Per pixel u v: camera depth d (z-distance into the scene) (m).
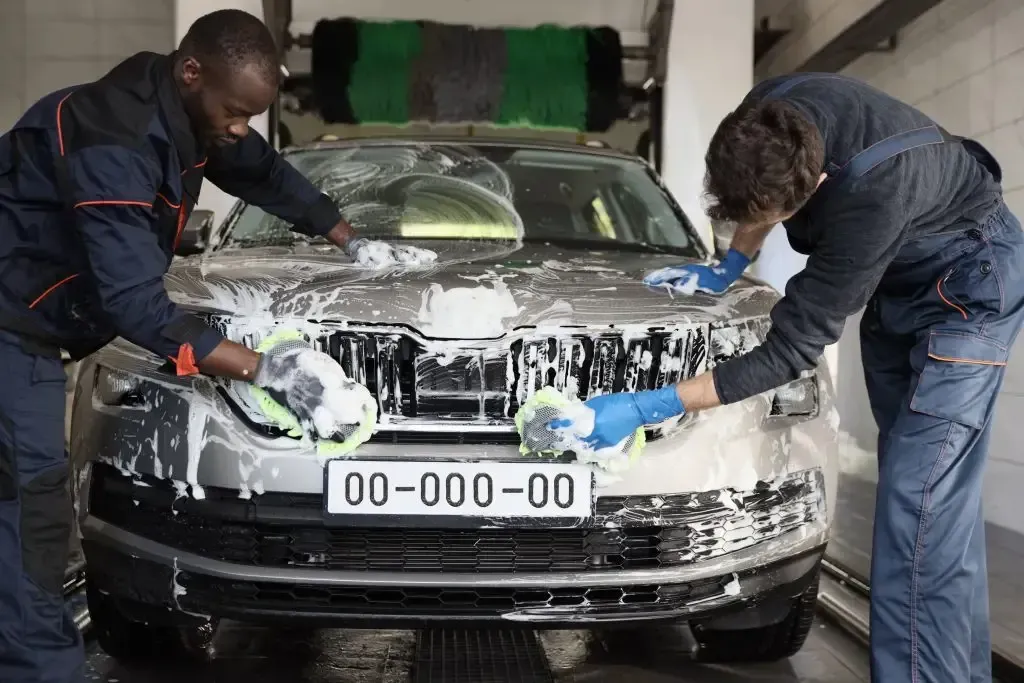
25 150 1.56
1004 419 3.78
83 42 6.03
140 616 1.92
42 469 1.64
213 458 1.77
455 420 1.77
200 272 1.99
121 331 1.54
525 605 1.79
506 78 4.08
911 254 1.74
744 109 1.45
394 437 1.77
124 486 1.86
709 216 1.48
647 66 4.16
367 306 1.79
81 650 1.69
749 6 4.20
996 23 3.87
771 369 1.61
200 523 1.80
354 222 2.52
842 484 4.85
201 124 1.57
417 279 1.87
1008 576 3.09
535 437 1.68
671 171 4.24
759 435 1.91
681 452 1.82
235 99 1.52
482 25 4.07
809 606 2.19
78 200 1.48
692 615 1.84
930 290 1.78
